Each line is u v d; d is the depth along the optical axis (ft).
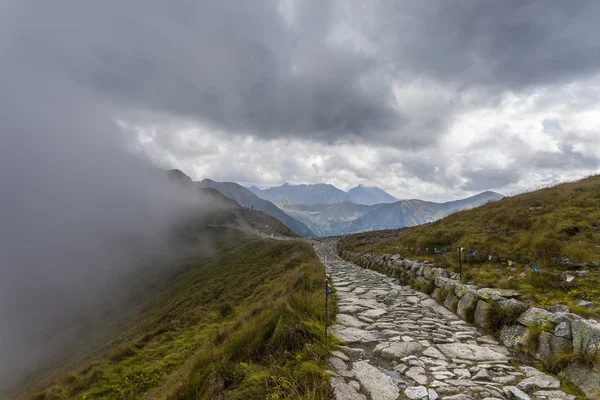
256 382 14.96
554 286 27.20
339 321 26.91
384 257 63.93
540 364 18.02
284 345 18.81
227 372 17.17
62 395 43.65
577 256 33.01
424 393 14.82
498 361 18.92
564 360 16.34
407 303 34.60
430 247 58.08
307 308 25.55
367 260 74.79
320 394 13.58
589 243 35.55
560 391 14.94
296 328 19.70
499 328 23.57
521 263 37.24
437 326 25.86
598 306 22.11
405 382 16.05
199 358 20.95
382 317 28.68
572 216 45.01
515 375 16.96
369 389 15.15
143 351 55.98
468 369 17.78
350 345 21.16
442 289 34.81
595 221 40.75
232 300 87.51
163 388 29.81
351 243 141.79
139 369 45.01
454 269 40.73
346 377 16.20
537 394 14.83
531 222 49.26
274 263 130.41
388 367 17.98
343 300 35.53
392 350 20.13
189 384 18.76
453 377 16.72
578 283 26.48
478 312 26.48
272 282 80.43
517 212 56.70
